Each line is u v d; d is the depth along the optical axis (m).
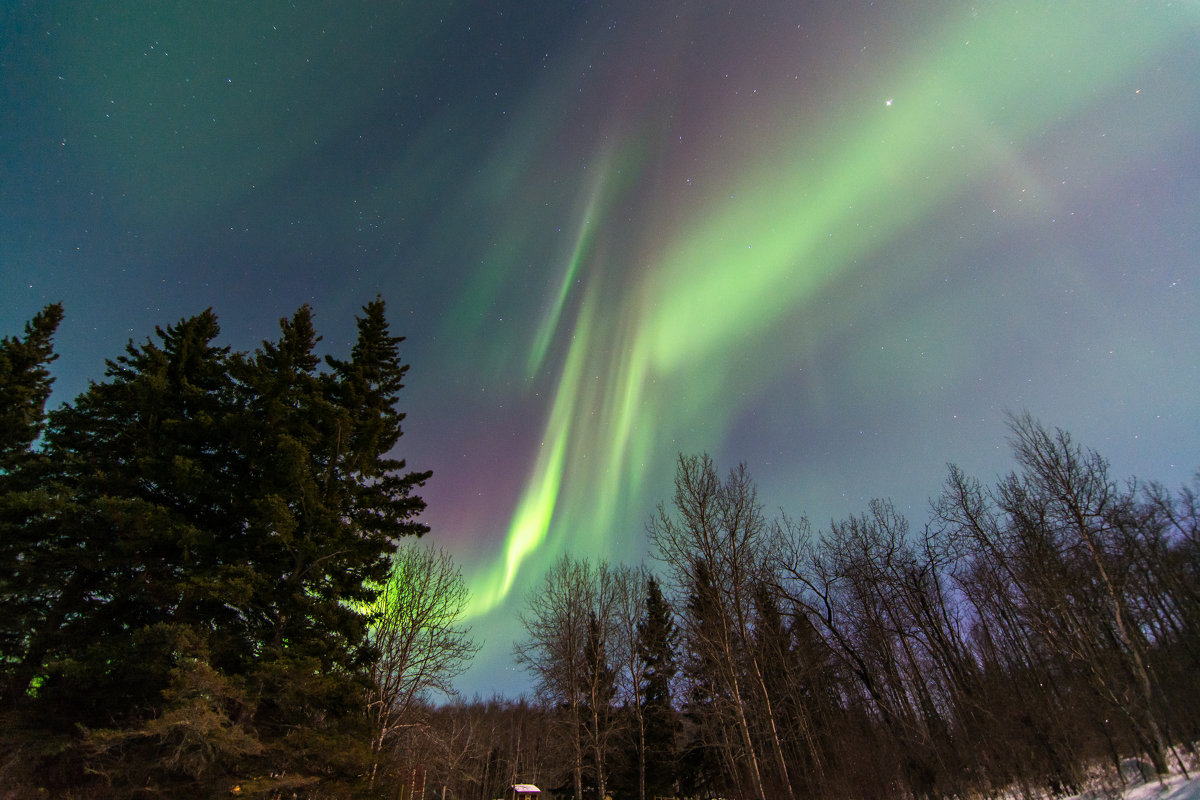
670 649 36.19
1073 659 19.09
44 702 13.66
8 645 14.48
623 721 31.92
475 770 34.22
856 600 30.25
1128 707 16.45
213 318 20.50
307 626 15.81
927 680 27.14
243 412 17.89
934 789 20.28
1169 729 16.58
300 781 13.33
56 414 17.17
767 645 27.48
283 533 15.15
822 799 20.69
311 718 15.37
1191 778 12.73
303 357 19.69
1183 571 23.16
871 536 31.08
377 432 18.59
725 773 30.20
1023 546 24.02
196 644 13.19
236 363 17.72
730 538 23.70
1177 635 21.81
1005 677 24.42
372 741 18.06
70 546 15.12
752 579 24.08
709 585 23.27
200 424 16.75
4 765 12.21
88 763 12.66
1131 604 21.03
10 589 14.59
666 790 33.31
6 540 14.91
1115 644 18.94
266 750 13.59
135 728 13.53
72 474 16.89
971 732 21.48
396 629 21.91
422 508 20.03
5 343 20.16
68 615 14.95
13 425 17.94
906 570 28.83
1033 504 23.98
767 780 23.25
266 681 13.76
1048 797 16.77
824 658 28.58
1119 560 20.91
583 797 32.94
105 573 15.53
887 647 26.55
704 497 24.34
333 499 17.14
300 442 15.90
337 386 19.48
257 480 17.48
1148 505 24.56
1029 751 18.09
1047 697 20.00
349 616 16.28
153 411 17.09
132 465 16.38
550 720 33.59
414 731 21.02
